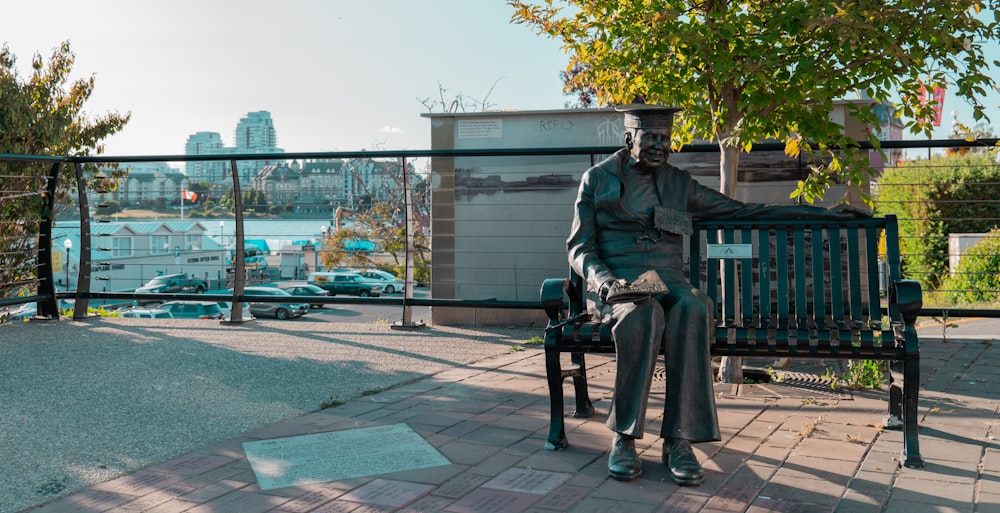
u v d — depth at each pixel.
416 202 10.85
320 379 6.41
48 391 5.98
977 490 3.83
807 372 6.48
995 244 14.03
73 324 9.29
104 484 4.04
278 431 4.94
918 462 4.17
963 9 5.18
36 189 10.52
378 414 5.32
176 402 5.67
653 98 6.23
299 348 7.76
